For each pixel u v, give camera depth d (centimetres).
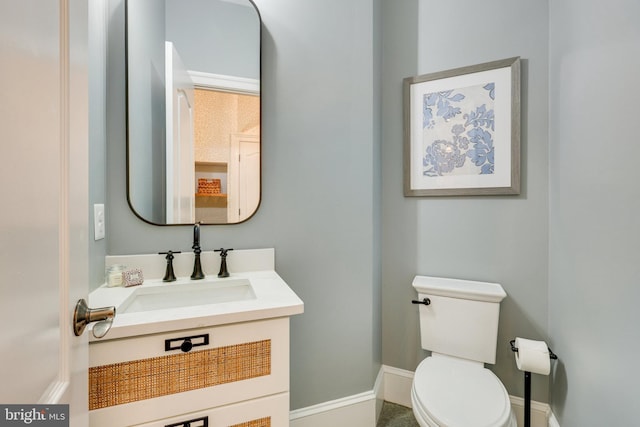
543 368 118
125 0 115
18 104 35
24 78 36
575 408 113
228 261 129
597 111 100
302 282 142
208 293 116
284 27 139
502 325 149
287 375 92
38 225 39
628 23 84
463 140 156
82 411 54
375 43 159
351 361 149
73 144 49
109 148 112
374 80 157
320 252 144
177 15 125
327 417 142
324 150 145
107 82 111
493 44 151
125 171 115
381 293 174
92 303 90
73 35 49
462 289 143
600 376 96
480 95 153
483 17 153
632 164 82
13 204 34
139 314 80
